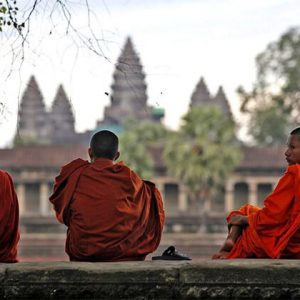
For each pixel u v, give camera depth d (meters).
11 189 14.56
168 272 12.73
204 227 143.12
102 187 14.30
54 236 125.12
